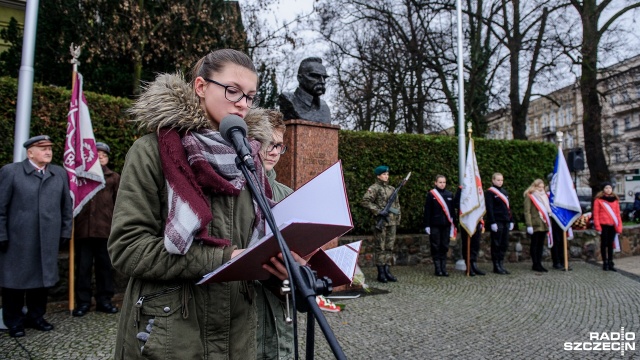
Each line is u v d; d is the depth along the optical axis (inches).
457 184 428.1
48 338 173.8
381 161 393.1
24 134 205.8
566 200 369.7
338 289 264.8
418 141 412.8
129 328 56.4
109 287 215.8
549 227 361.1
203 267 53.9
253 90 64.2
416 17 654.5
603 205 368.5
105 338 173.8
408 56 641.6
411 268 371.2
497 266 350.0
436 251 335.0
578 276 336.8
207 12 434.3
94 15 394.3
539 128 1931.6
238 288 61.0
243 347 61.1
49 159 190.9
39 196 183.9
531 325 200.7
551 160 483.8
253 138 70.2
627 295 267.3
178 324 55.3
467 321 205.2
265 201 54.6
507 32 631.8
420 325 197.2
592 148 661.3
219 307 58.2
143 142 58.4
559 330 193.6
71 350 160.1
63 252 256.5
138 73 402.3
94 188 210.2
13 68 335.6
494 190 354.3
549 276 336.5
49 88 261.4
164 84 60.1
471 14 608.4
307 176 246.1
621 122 1604.3
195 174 57.0
